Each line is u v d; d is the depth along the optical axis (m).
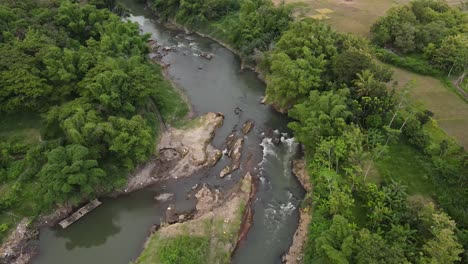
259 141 72.56
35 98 64.12
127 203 59.75
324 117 60.91
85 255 52.53
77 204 57.84
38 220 55.16
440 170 57.22
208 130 74.38
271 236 54.28
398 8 101.62
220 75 95.44
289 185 62.84
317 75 73.06
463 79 83.69
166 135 72.75
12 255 51.00
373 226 48.41
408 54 92.62
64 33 85.94
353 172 56.75
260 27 99.19
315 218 53.09
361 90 67.12
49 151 58.00
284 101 76.19
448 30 91.06
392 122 66.69
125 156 60.94
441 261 39.12
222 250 50.91
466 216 48.59
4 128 65.38
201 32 117.12
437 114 71.81
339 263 40.31
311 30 82.62
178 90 87.31
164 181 63.38
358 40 85.44
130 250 53.09
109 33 88.94
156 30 119.75
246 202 58.41
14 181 57.72
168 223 55.84
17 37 78.31
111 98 63.91
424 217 46.03
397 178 58.03
